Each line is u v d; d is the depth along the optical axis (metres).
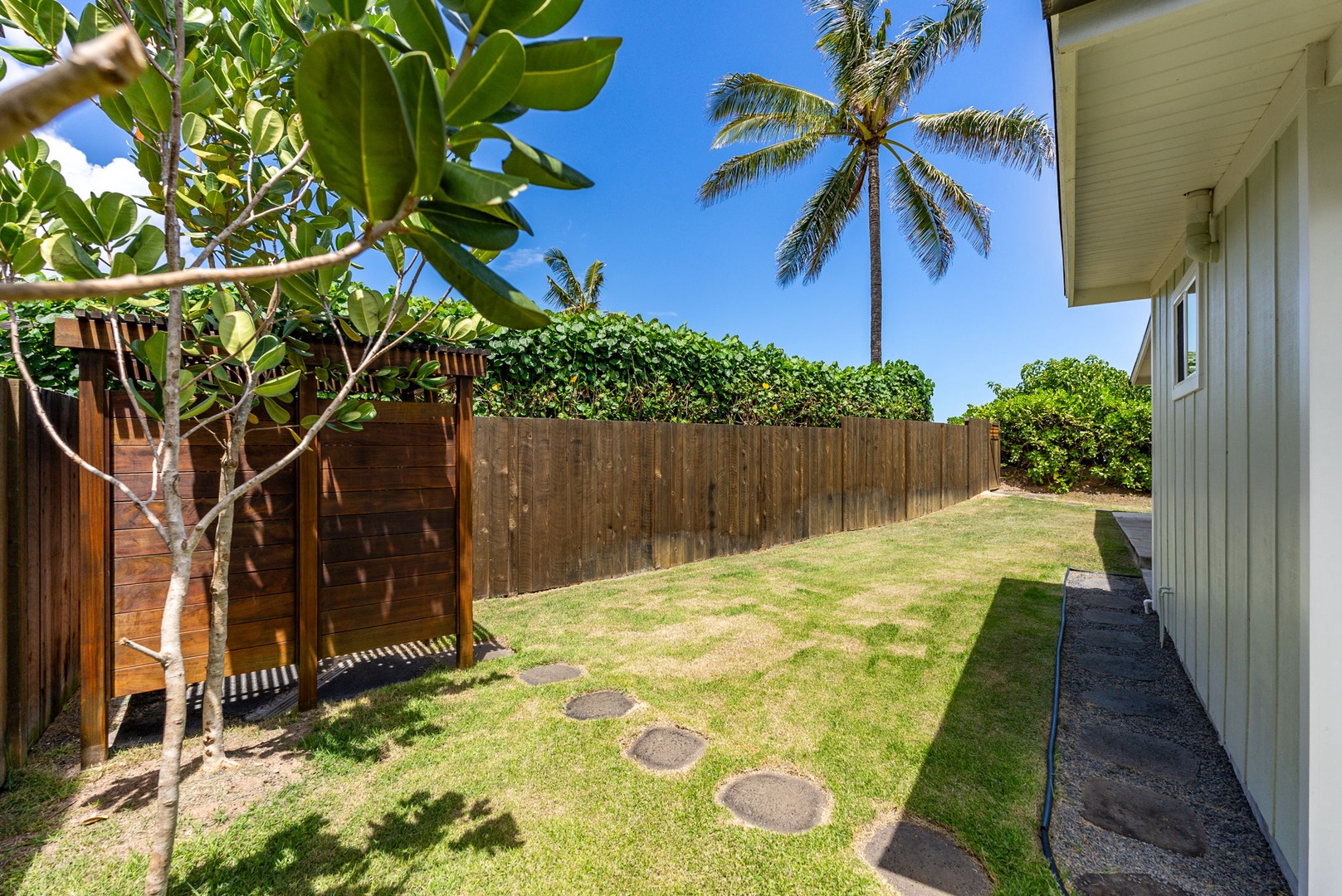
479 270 0.81
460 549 3.43
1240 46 1.68
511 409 5.36
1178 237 3.54
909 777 2.30
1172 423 3.99
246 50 2.26
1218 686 2.68
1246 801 2.21
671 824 2.03
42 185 1.78
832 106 11.39
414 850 1.91
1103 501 11.71
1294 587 1.86
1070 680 3.28
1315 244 1.74
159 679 2.63
